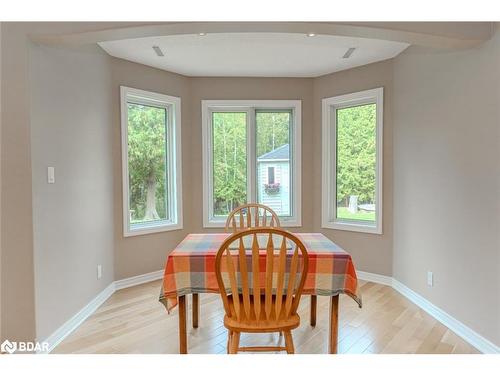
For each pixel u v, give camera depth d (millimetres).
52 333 2314
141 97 3584
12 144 2107
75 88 2662
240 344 2279
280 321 1778
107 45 3025
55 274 2365
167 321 2668
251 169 4199
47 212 2287
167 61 3494
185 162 4012
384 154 3516
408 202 3158
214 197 4238
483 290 2205
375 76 3566
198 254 1959
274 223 3100
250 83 4062
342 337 2377
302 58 3441
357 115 3863
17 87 2102
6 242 2109
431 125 2781
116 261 3395
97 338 2387
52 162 2352
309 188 4133
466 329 2361
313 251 2014
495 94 2098
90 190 2891
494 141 2107
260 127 4238
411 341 2326
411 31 2154
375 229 3602
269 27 2148
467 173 2350
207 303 3021
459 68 2428
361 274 3742
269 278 1724
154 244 3732
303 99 4094
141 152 3723
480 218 2229
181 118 3959
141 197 3734
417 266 3006
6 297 2117
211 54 3303
